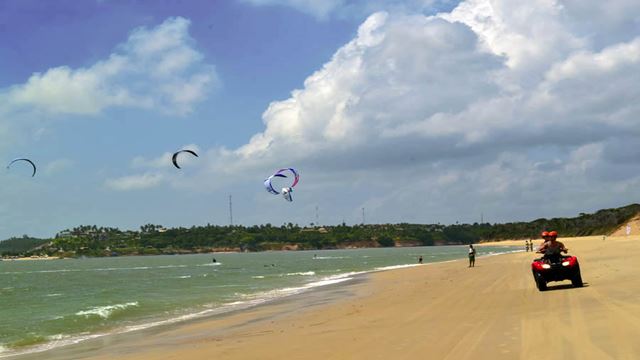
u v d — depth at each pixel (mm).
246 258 164750
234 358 13148
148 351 15906
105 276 84188
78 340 20109
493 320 15555
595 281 23938
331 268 75625
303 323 19750
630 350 10430
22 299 43219
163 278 68500
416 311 19781
